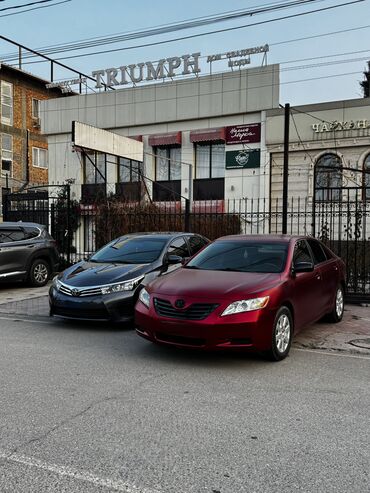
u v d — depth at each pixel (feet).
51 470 10.55
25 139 119.85
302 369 18.49
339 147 63.62
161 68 76.89
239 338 17.78
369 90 89.15
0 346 21.84
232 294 18.24
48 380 16.79
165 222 55.57
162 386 16.24
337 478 10.32
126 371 17.93
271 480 10.21
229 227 57.72
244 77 69.51
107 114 79.61
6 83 115.03
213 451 11.50
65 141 84.12
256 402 14.83
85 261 29.55
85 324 26.96
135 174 78.38
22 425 12.92
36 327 26.25
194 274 20.98
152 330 18.93
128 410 14.03
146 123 76.64
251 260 22.00
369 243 39.81
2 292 38.47
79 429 12.67
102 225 56.54
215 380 16.98
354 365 19.22
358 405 14.67
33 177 121.70
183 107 73.87
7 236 39.06
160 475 10.37
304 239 24.66
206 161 74.38
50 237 42.68
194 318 18.08
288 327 20.04
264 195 68.13
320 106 64.44
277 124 66.95
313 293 22.89
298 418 13.58
